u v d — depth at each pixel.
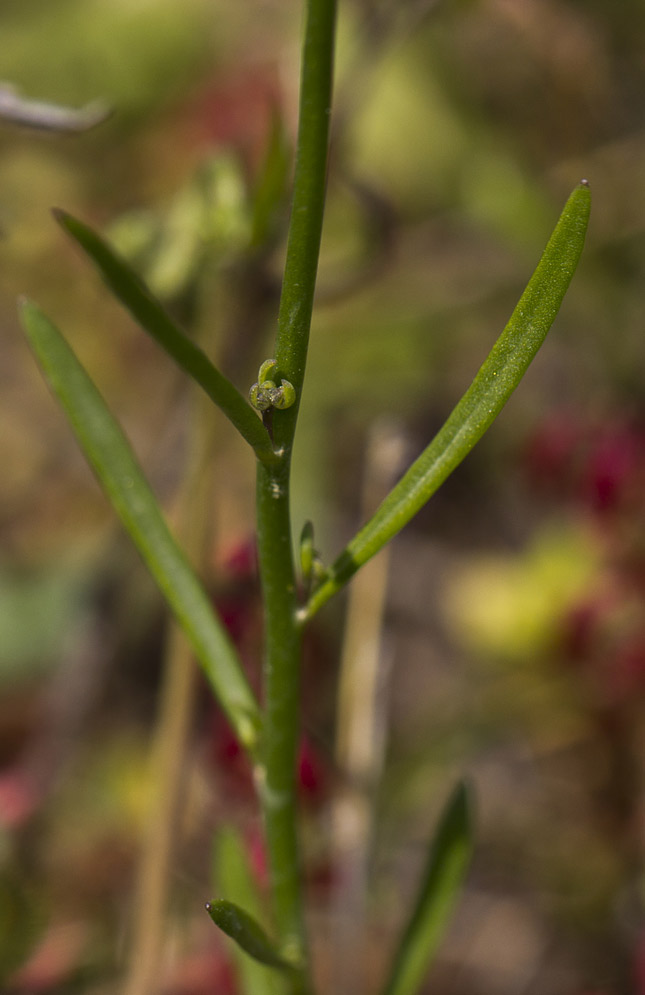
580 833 0.30
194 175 0.22
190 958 0.23
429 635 0.37
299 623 0.15
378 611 0.22
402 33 0.29
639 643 0.30
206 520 0.22
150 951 0.20
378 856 0.28
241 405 0.14
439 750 0.31
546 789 0.31
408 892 0.29
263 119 0.34
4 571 0.34
